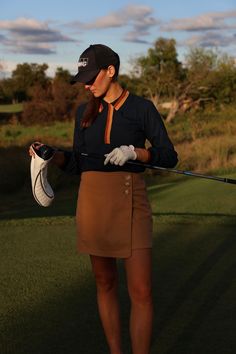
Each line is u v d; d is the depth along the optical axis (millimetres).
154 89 39281
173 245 5672
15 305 3883
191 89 38969
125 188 2811
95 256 2902
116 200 2809
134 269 2797
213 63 40031
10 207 11398
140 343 2787
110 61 2809
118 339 2996
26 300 3984
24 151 17406
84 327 3469
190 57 39906
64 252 5387
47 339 3303
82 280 4449
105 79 2818
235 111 36219
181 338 3311
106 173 2826
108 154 2689
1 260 5109
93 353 3109
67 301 3955
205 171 14188
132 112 2830
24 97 67938
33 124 40219
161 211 8430
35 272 4695
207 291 4168
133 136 2842
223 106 38844
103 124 2855
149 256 2822
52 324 3527
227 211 8234
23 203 12062
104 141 2855
